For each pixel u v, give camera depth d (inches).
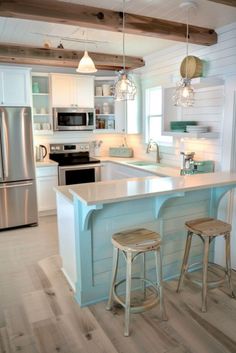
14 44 156.9
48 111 202.4
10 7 93.7
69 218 104.7
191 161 145.2
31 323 89.7
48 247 146.6
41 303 99.8
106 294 102.1
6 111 160.7
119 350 78.7
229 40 125.6
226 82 128.5
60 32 137.2
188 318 91.7
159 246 87.1
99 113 215.6
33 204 176.6
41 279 115.6
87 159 209.8
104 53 178.1
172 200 111.8
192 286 110.0
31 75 187.3
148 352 78.0
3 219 169.6
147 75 192.2
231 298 102.6
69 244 108.2
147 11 109.4
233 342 81.7
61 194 109.8
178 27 121.1
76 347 79.8
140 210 105.1
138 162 193.2
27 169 171.8
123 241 85.8
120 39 149.0
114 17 108.2
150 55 183.6
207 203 122.0
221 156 135.5
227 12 110.7
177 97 115.6
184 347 79.7
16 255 137.8
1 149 161.8
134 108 204.5
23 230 171.3
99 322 90.0
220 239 126.1
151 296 103.0
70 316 93.0
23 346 80.4
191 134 135.9
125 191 90.5
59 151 211.8
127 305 83.9
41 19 100.8
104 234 99.4
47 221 185.6
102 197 83.3
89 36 143.7
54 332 85.7
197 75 133.6
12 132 163.9
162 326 88.0
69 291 107.0
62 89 195.3
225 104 129.9
